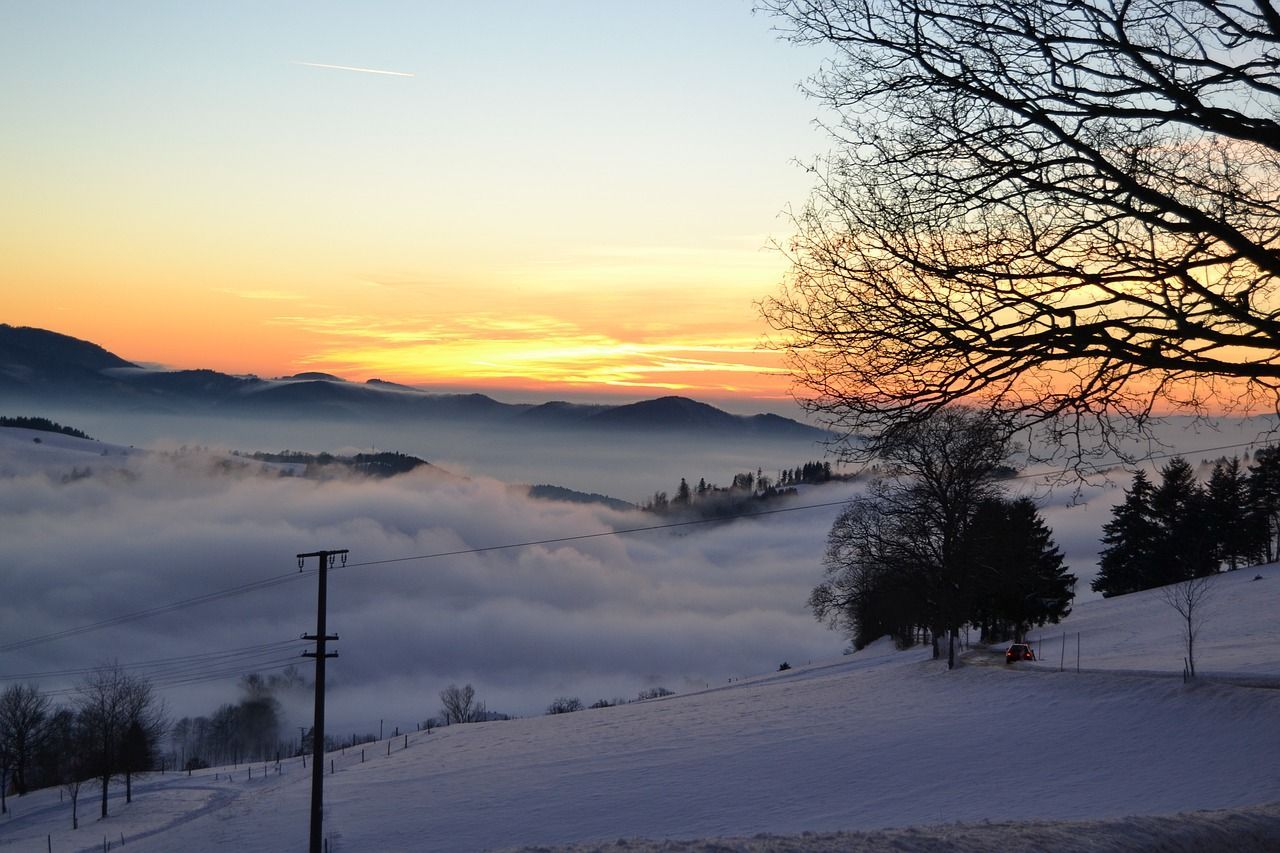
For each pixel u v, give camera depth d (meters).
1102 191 9.59
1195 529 118.69
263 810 54.16
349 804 51.62
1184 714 42.91
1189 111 9.33
